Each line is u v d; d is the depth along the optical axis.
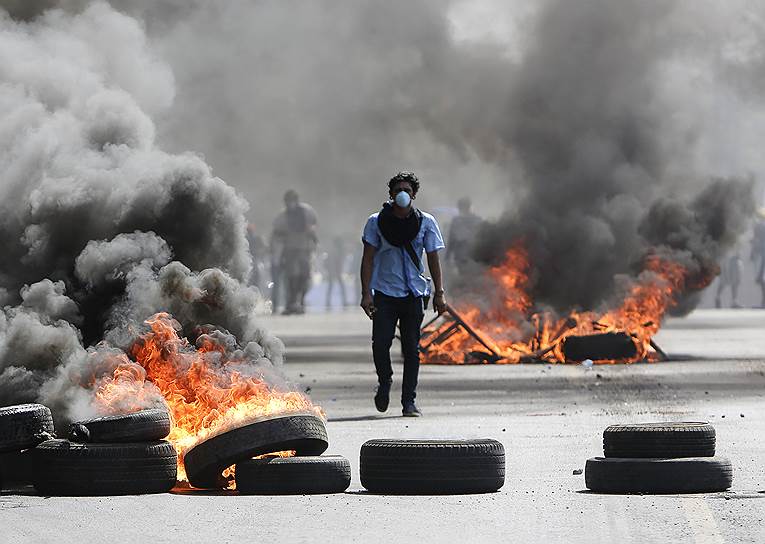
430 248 32.16
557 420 31.56
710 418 31.59
